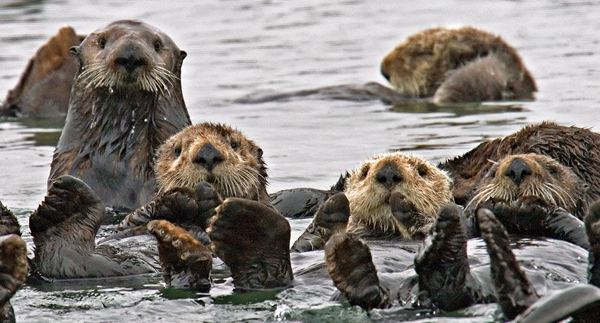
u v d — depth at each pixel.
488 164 11.41
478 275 7.68
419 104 20.06
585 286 6.38
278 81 22.14
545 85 20.89
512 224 9.49
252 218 8.05
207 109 19.23
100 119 12.83
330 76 22.73
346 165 14.43
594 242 7.53
